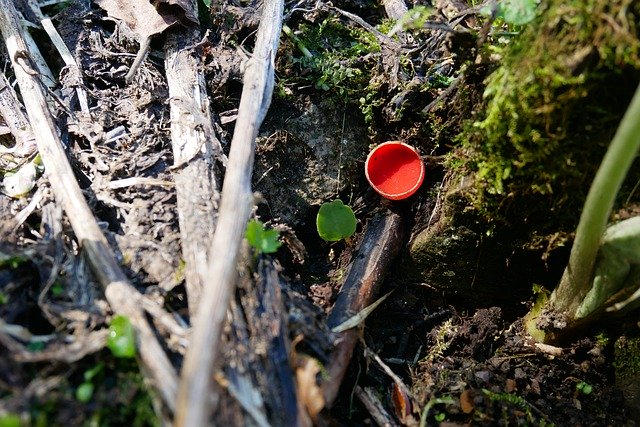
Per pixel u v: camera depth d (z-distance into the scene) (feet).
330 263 1.00
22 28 1.03
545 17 0.72
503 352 0.95
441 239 0.95
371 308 0.88
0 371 0.63
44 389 0.63
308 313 0.78
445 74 0.99
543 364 0.93
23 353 0.64
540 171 0.79
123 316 0.68
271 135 1.02
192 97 0.97
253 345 0.70
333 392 0.77
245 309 0.73
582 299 0.82
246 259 0.76
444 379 0.90
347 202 1.04
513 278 0.96
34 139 0.95
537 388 0.90
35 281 0.75
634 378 0.89
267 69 0.92
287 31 1.06
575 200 0.82
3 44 1.07
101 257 0.74
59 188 0.82
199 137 0.91
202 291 0.73
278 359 0.70
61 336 0.68
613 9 0.66
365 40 1.08
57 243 0.77
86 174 0.91
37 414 0.62
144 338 0.67
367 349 0.86
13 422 0.57
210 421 0.62
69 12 1.09
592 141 0.75
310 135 1.04
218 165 0.92
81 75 1.02
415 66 1.02
